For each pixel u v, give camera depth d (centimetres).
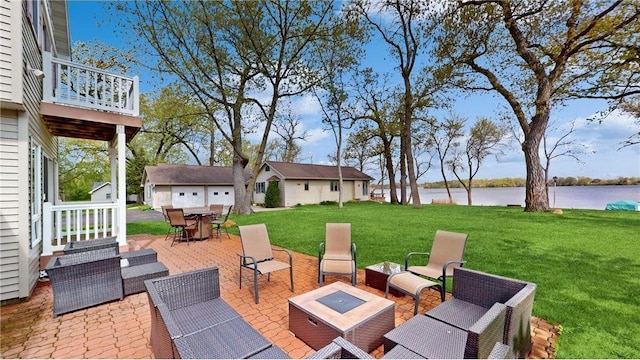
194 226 788
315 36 1346
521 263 518
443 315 256
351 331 232
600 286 409
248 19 1253
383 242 705
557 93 1232
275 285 434
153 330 250
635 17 913
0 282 370
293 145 2925
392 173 2244
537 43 1208
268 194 2114
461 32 1245
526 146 1310
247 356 202
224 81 1407
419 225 970
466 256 565
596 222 973
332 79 1711
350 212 1448
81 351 266
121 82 565
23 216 388
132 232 939
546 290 395
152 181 2038
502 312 199
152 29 1205
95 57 1589
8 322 323
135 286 400
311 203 2323
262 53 1292
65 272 342
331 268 404
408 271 383
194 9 1227
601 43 1029
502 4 1118
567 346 263
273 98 1435
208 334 229
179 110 1542
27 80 402
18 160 386
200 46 1294
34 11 483
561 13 1064
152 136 2322
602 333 286
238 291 410
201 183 2208
